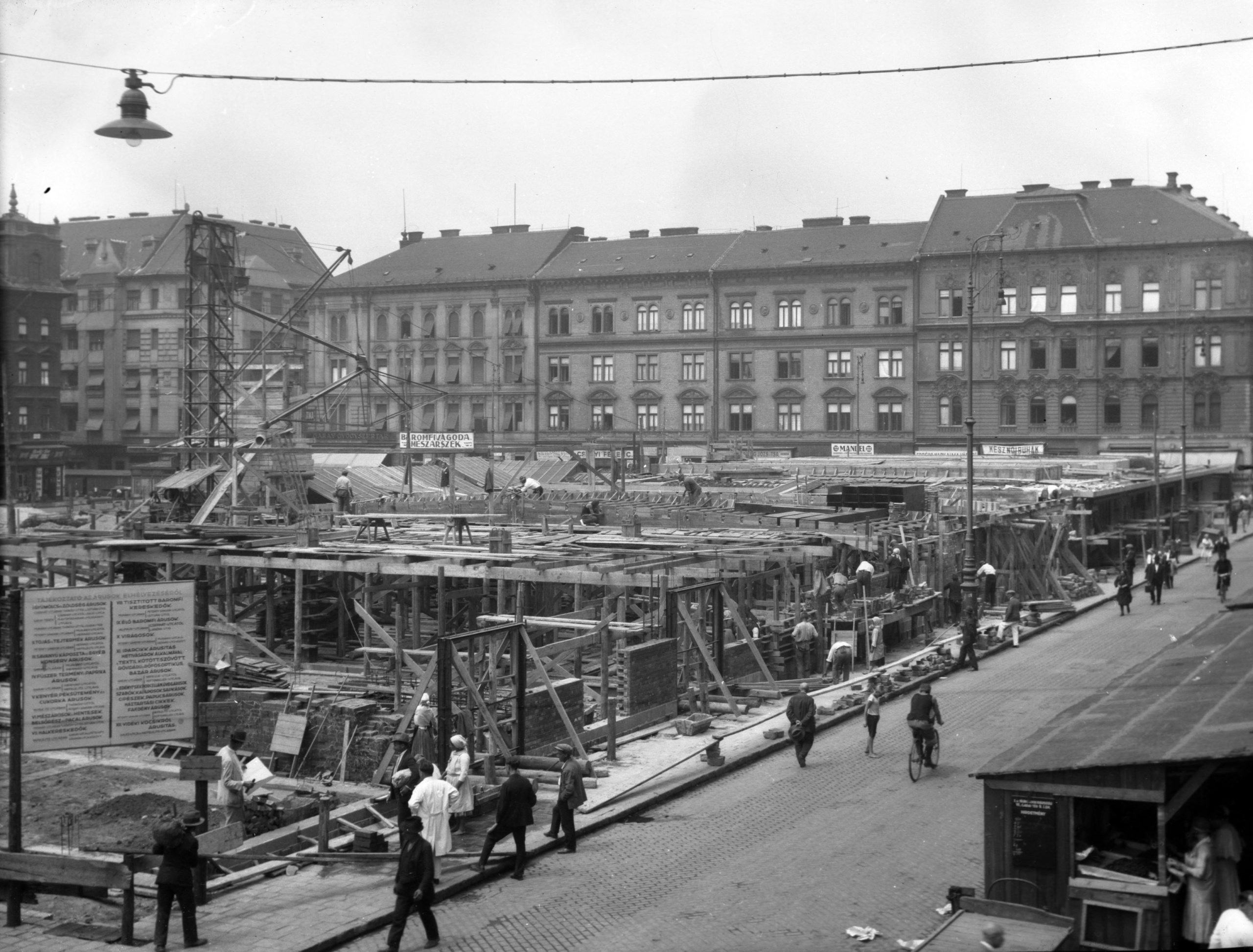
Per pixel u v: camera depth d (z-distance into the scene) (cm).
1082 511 6062
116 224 11031
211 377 5544
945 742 2758
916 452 9975
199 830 1844
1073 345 10081
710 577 3291
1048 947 1373
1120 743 1534
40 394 7762
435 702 2738
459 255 11838
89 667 1764
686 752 2703
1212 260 9794
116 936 1653
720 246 11238
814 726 2672
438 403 11475
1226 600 4959
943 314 10350
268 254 11400
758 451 10738
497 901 1811
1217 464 9088
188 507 5178
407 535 4222
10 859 1695
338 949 1644
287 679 3056
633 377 11100
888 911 1700
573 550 3431
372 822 2173
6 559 3588
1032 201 10325
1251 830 1590
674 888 1836
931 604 4388
